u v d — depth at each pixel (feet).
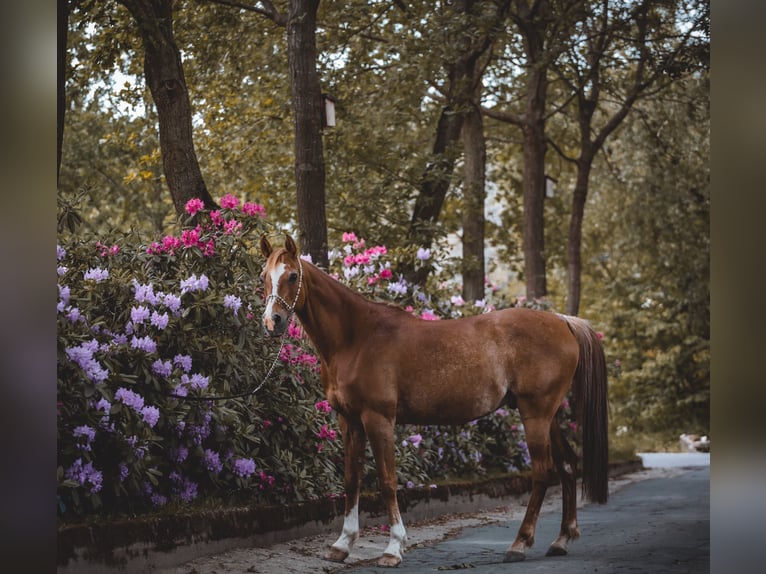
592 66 68.03
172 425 24.09
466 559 23.99
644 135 89.86
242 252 28.94
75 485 19.52
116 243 27.68
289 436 29.14
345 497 27.04
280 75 62.13
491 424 43.57
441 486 35.35
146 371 22.89
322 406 30.30
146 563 20.21
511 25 61.82
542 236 68.39
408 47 54.08
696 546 24.39
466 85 55.16
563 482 25.34
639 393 106.52
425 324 25.14
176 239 27.78
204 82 60.59
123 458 21.61
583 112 73.31
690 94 82.69
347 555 24.04
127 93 52.42
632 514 35.68
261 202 68.80
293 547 25.07
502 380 24.89
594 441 25.48
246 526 24.22
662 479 55.26
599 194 101.09
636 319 105.29
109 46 38.45
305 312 24.54
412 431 36.50
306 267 24.49
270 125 64.90
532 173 68.23
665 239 98.48
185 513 22.56
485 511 38.01
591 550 24.70
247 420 27.25
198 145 64.85
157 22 32.40
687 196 92.89
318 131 37.86
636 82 70.23
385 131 62.28
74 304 23.95
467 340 24.86
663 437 100.22
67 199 26.37
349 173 61.41
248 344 27.40
